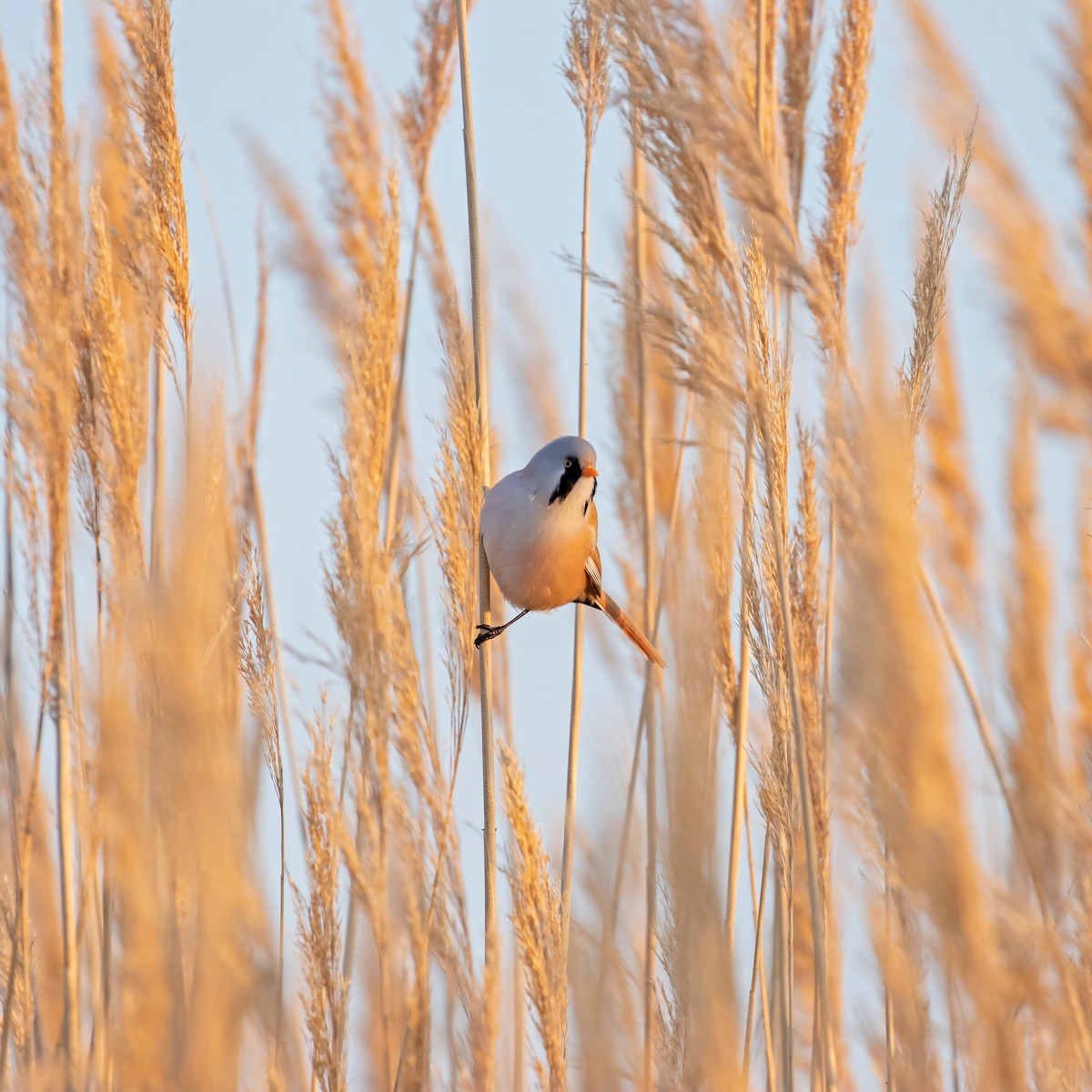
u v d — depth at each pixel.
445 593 6.87
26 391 6.85
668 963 6.03
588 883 5.30
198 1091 4.93
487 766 7.10
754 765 7.28
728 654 8.21
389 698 5.98
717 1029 5.08
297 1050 6.67
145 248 7.71
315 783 6.05
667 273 6.68
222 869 4.98
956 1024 5.30
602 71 8.41
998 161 6.53
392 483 9.41
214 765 4.93
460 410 7.16
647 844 8.10
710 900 5.14
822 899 6.59
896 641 3.89
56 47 6.88
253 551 6.75
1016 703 5.46
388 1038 5.88
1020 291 6.39
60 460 6.95
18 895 7.28
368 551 6.09
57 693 7.09
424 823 5.97
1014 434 6.00
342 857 6.08
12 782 7.94
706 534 7.95
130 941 5.28
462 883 5.90
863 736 4.00
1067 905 5.22
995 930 4.43
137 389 7.35
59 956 8.71
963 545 7.20
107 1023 6.93
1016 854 5.40
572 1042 6.01
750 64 8.48
